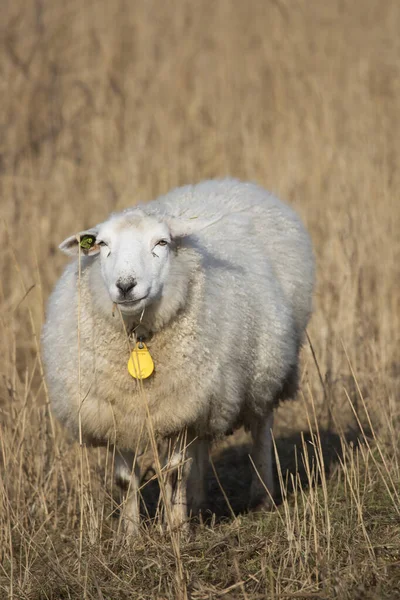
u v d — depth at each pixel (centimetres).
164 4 4428
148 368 1395
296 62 3966
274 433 2134
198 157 3362
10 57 3509
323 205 2844
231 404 1488
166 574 1361
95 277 1429
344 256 2498
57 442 1820
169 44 4141
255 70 3978
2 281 2825
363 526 1398
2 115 3412
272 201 1814
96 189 3100
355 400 2197
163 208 1603
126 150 3231
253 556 1416
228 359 1467
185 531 1495
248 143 3161
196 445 1574
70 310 1481
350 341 2319
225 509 1764
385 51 4125
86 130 3484
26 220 2892
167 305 1388
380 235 2644
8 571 1467
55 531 1616
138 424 1438
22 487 1680
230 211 1727
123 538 1467
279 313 1620
